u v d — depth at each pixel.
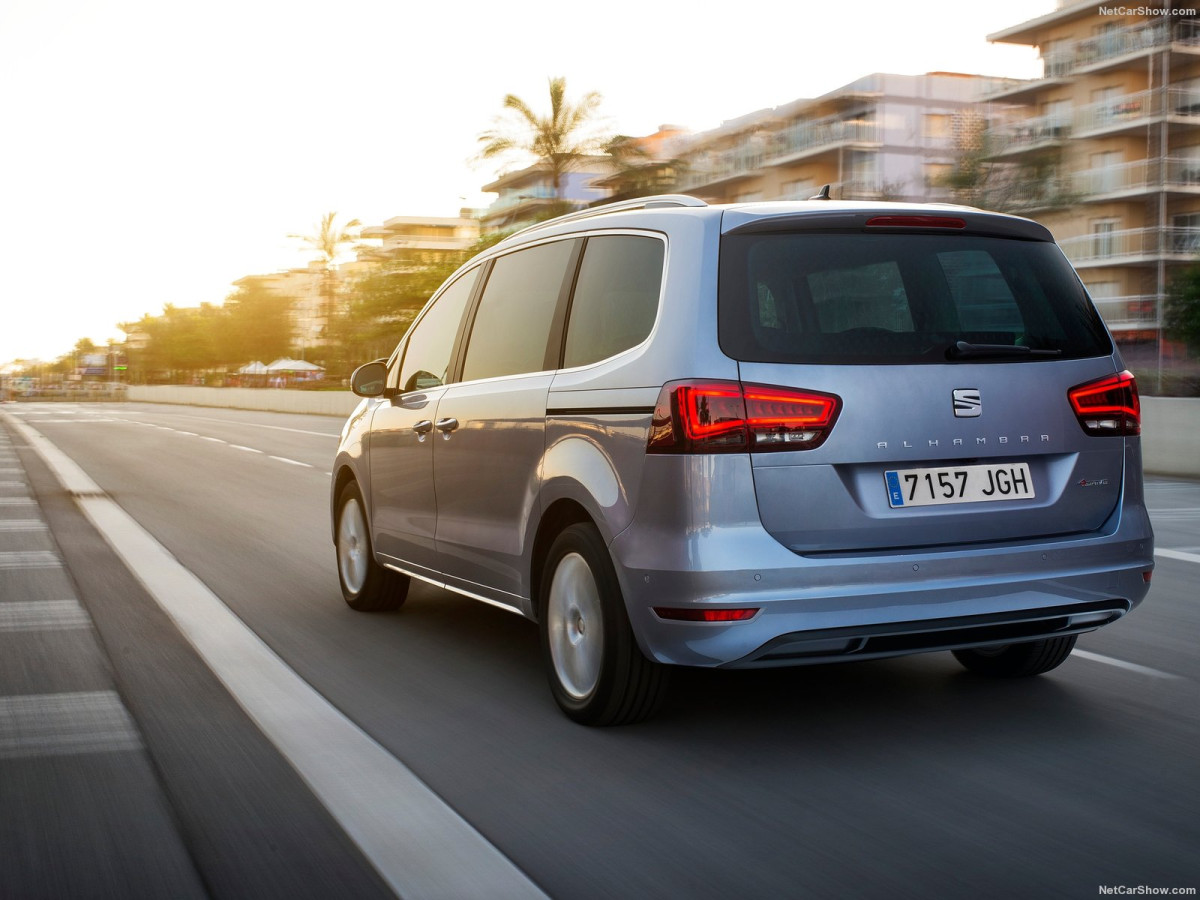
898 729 4.55
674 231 4.38
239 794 3.89
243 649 6.04
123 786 3.97
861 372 4.12
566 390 4.66
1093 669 5.49
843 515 4.07
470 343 5.71
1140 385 38.47
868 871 3.26
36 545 9.96
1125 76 55.03
